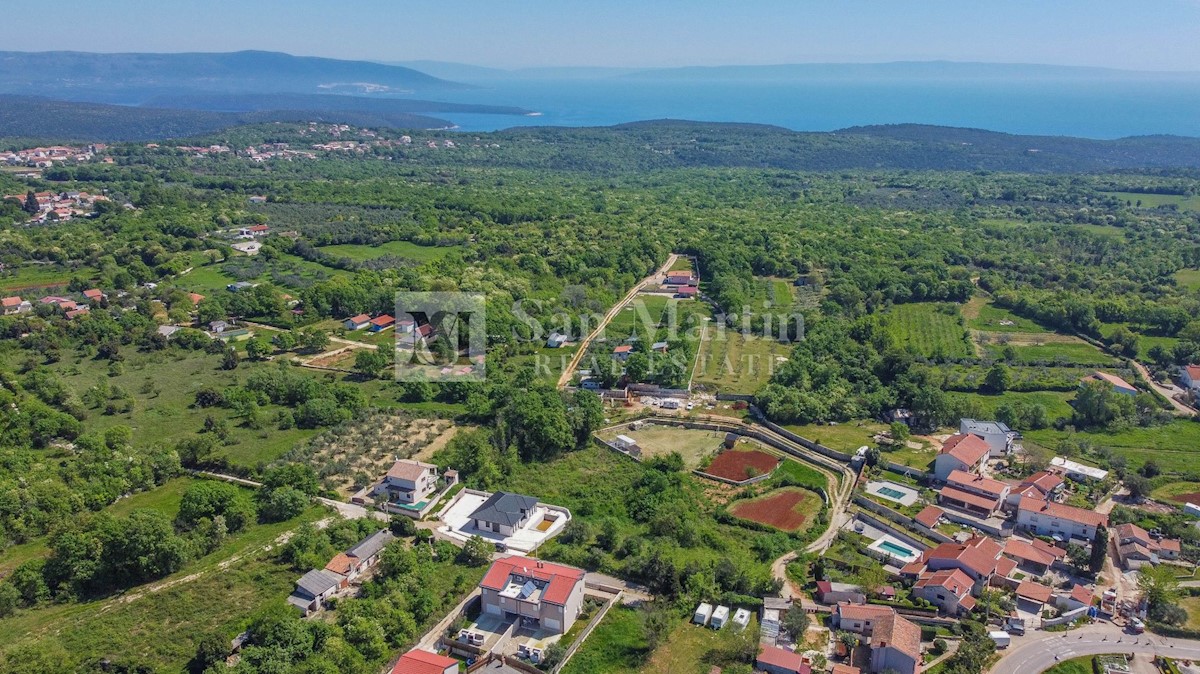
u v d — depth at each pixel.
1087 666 91.25
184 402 169.62
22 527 111.81
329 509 123.62
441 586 104.81
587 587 105.69
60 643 89.06
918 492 132.75
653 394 177.75
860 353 194.12
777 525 123.81
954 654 91.62
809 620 98.69
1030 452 144.62
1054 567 111.56
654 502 128.12
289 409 164.88
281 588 101.44
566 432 148.25
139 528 102.12
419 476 128.12
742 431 159.25
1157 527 121.38
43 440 143.88
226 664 86.56
